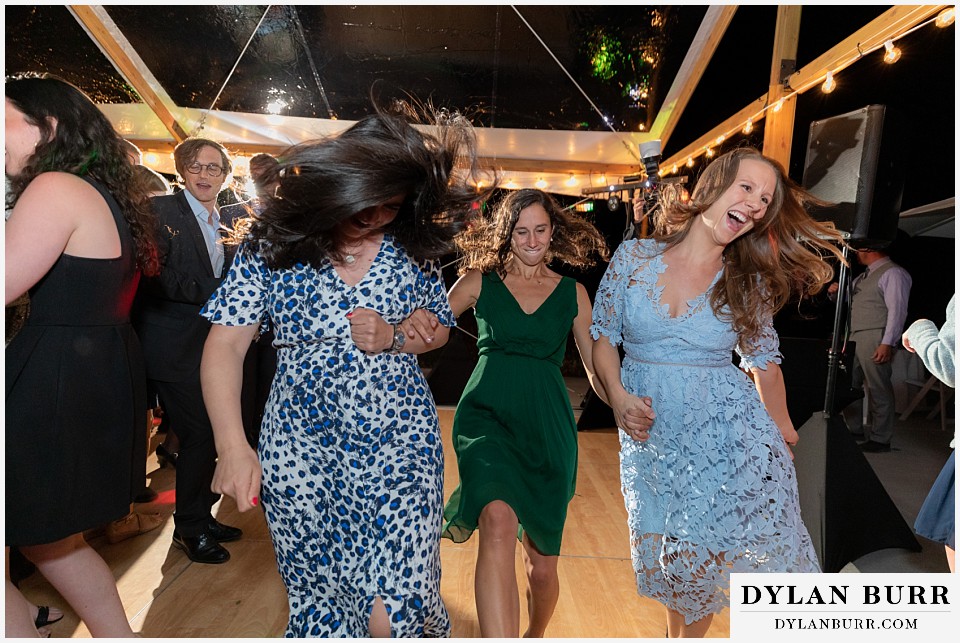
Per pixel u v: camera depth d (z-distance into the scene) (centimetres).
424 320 157
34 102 161
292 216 142
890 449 448
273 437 153
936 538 195
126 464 174
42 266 154
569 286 234
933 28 437
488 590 184
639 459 196
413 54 488
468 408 222
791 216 192
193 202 282
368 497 150
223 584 257
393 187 140
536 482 212
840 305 290
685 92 518
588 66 495
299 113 556
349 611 154
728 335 189
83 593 175
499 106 541
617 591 261
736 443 181
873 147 278
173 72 508
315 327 149
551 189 648
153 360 265
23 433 156
